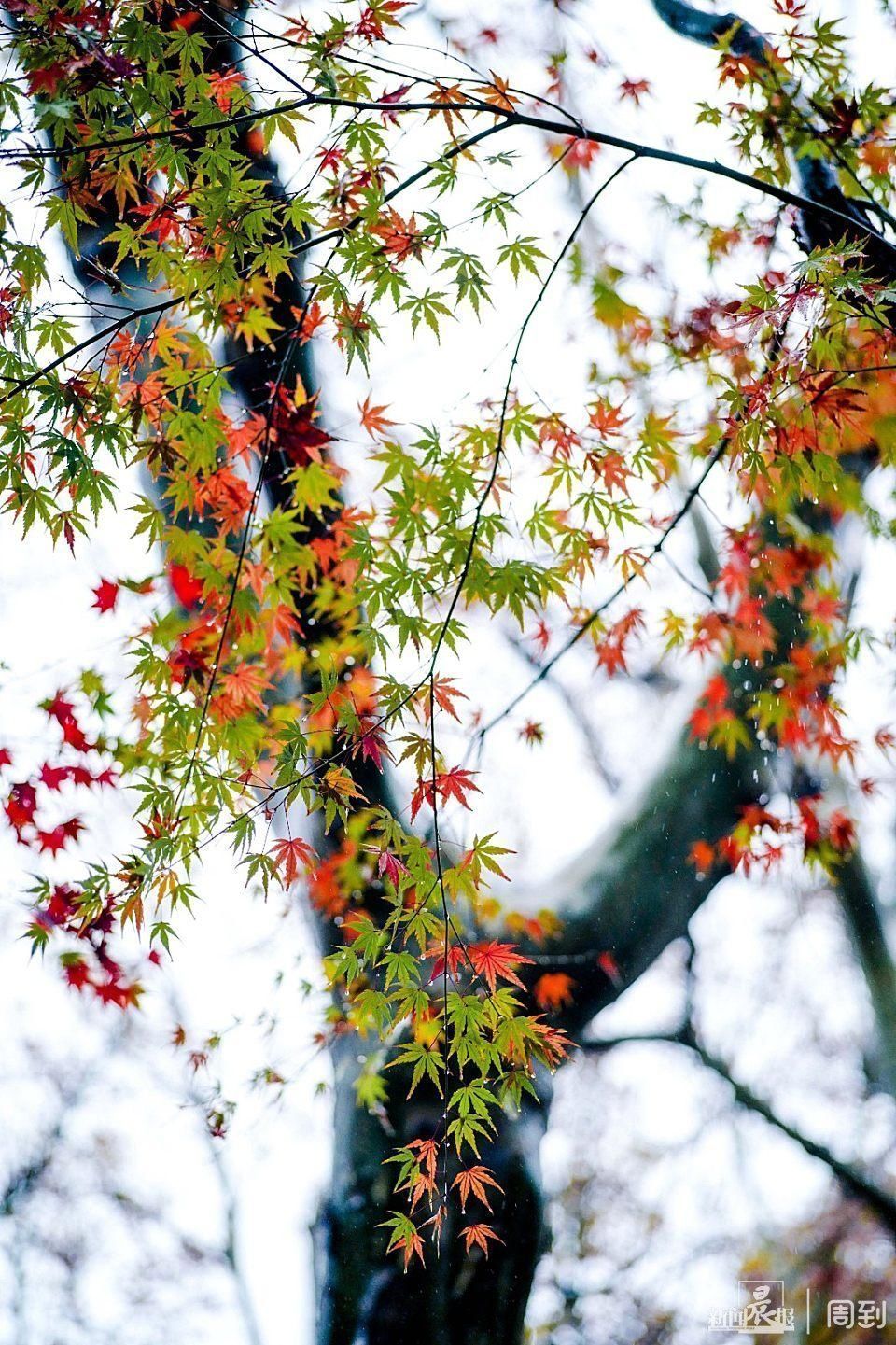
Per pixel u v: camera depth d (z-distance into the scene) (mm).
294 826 3588
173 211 2604
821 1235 9180
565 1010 3605
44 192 2590
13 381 2449
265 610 2932
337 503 3195
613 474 3033
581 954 3609
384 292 2535
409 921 2475
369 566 2502
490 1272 3377
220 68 2660
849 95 3268
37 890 3004
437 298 2537
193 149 2543
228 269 2523
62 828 3686
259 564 2791
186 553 2717
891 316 2805
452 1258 3373
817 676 3855
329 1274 3400
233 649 2799
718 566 4273
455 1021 2439
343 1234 3402
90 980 3709
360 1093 3482
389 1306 3318
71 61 2344
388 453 2492
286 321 3406
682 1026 7207
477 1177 2545
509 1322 3393
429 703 2475
